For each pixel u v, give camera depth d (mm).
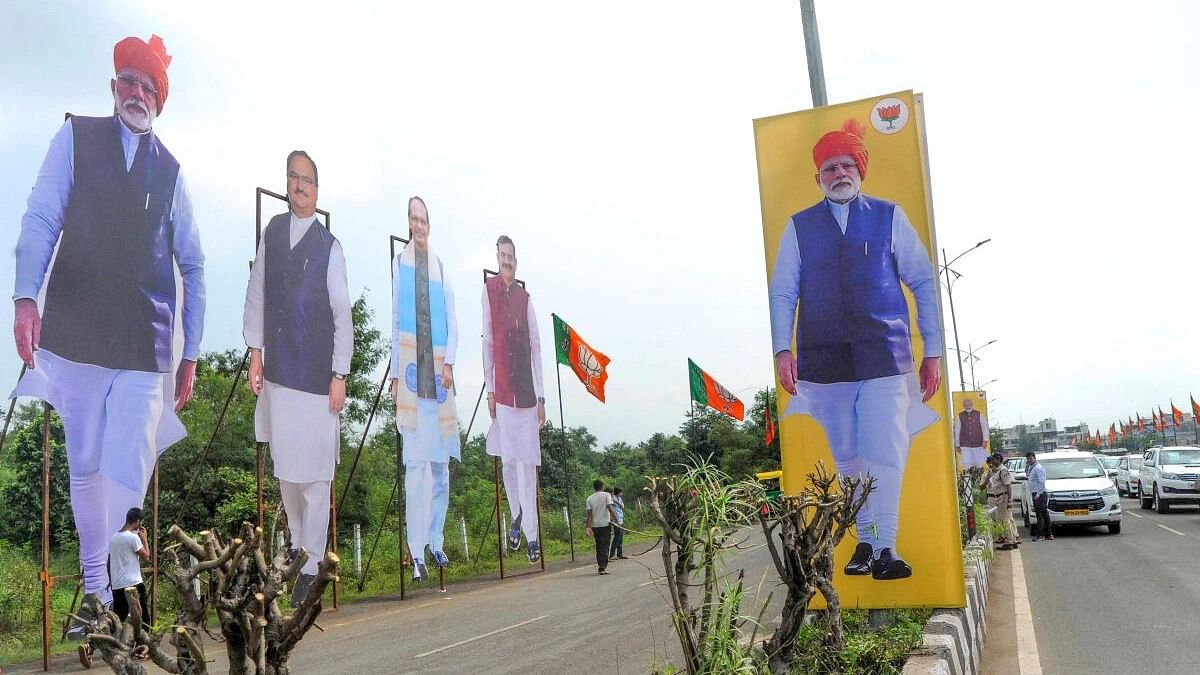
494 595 16703
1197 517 25547
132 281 12164
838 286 8141
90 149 11875
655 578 5301
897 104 8102
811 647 6066
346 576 20078
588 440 51531
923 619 7297
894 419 7957
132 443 12000
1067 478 22547
